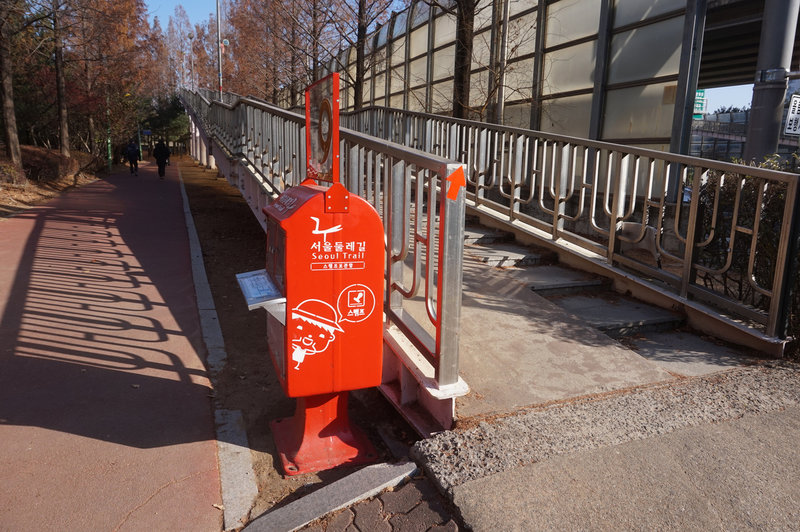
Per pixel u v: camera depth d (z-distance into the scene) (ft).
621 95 31.78
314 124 11.76
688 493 8.20
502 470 8.71
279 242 10.35
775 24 23.62
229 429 12.01
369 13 47.88
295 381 10.05
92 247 30.25
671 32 28.45
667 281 16.76
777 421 10.23
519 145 24.38
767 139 24.34
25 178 56.29
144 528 8.76
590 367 12.82
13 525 8.72
